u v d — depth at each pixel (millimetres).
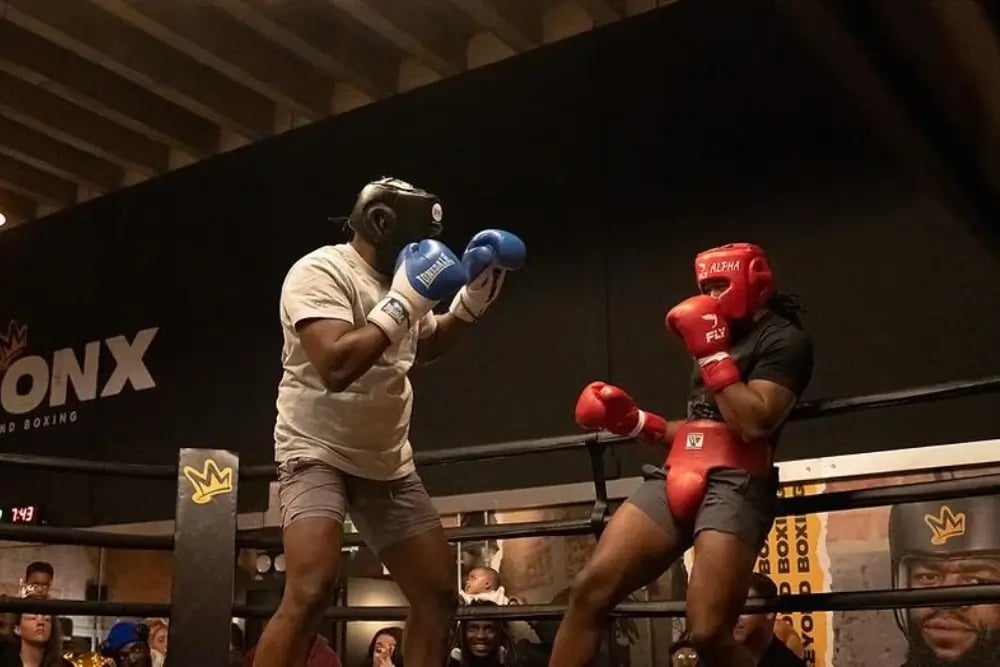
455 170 4027
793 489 3119
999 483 1872
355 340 1694
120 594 4398
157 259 4730
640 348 3496
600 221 3670
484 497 3652
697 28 3611
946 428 2953
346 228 2070
